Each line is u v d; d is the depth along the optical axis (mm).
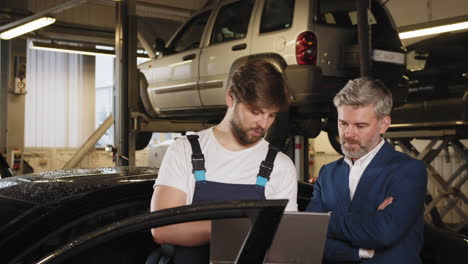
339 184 1944
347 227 1798
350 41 5094
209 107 5945
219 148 1662
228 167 1645
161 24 10211
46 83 11156
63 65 11336
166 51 6660
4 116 9352
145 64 7000
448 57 6047
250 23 5406
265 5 5332
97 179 2061
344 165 1962
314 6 4957
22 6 9281
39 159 11039
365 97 1816
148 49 7840
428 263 2295
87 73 11555
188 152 1646
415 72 6297
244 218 1193
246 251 1107
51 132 11227
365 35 3943
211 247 1228
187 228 1573
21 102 10016
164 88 6555
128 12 5578
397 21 9219
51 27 9961
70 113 11406
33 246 1702
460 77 5914
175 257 1643
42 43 9375
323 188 2016
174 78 6363
